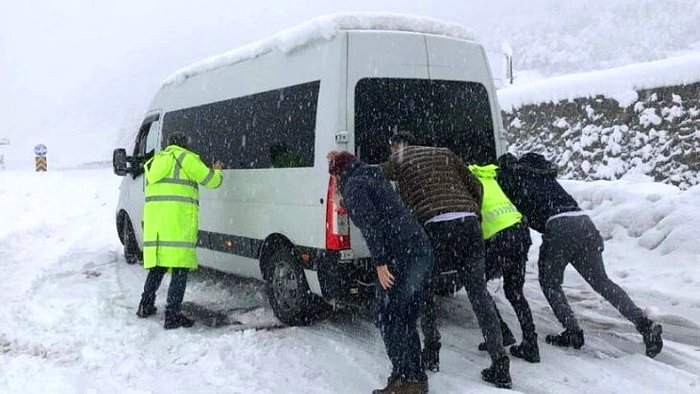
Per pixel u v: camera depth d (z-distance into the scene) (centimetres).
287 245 629
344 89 568
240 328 636
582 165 1333
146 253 639
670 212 877
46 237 1239
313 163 582
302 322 633
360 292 561
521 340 580
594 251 535
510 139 1509
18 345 591
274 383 489
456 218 478
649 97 1229
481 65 647
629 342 573
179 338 597
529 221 556
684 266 783
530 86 1491
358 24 590
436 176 493
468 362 530
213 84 758
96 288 804
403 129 590
